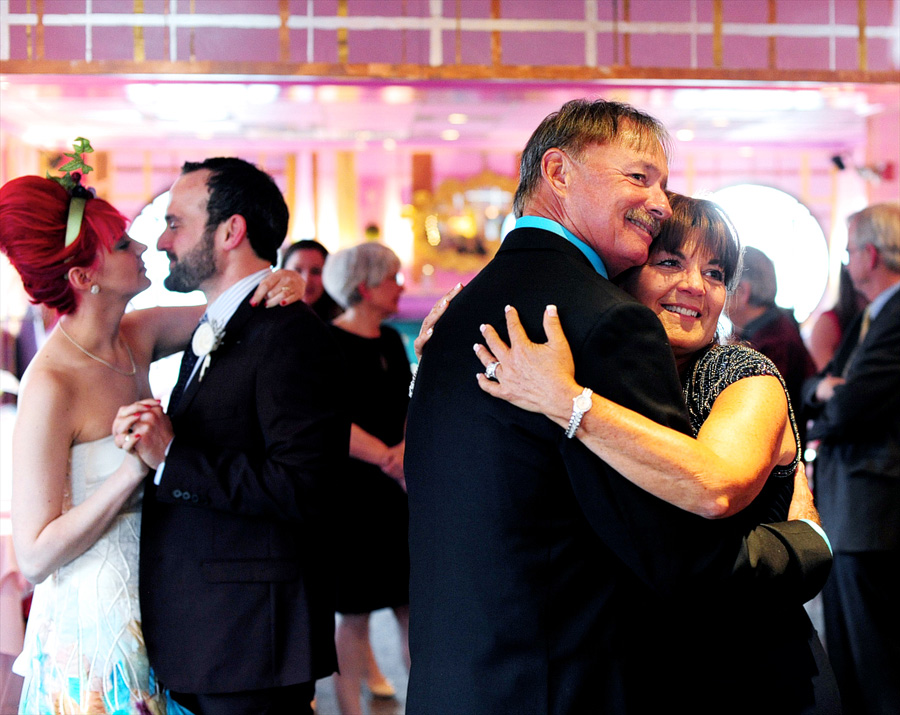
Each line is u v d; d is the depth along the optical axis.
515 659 1.48
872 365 3.11
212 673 2.00
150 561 2.07
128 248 2.10
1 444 3.30
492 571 1.49
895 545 3.11
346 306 3.67
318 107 5.83
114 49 2.93
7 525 2.74
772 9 3.23
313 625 2.10
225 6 2.98
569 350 1.45
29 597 2.87
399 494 3.51
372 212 8.41
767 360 1.69
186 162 2.21
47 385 1.98
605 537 1.48
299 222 8.30
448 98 3.75
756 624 1.76
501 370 1.48
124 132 6.92
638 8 3.16
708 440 1.54
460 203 8.44
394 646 4.29
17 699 2.68
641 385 1.46
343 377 2.19
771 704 1.73
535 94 3.56
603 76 3.16
